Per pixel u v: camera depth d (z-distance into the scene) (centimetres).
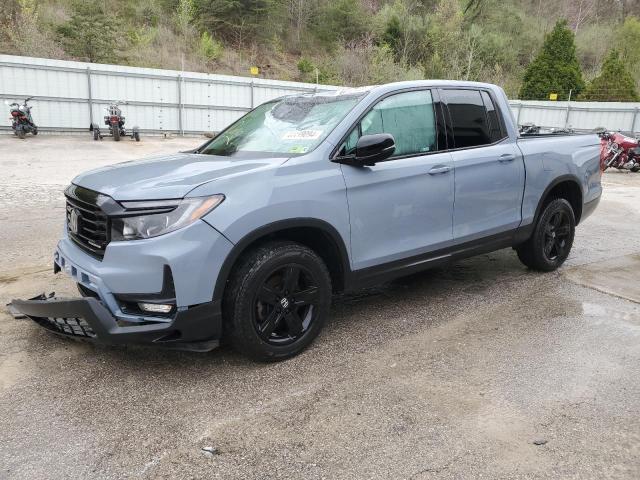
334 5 4128
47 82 1864
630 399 304
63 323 335
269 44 3772
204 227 297
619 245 677
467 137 447
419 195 399
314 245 370
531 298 471
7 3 2652
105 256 303
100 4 3027
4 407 289
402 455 254
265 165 335
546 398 305
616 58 3247
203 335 308
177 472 241
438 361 350
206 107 2180
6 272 515
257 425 277
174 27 3419
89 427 273
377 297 474
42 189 966
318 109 402
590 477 240
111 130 1809
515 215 484
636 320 421
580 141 557
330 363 346
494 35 4462
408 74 3550
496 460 251
